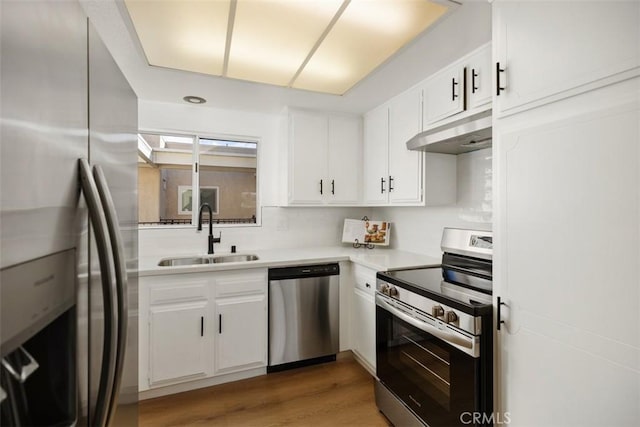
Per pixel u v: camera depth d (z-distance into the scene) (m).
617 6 0.90
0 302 0.41
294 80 2.12
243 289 2.26
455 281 1.78
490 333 1.32
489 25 1.49
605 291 0.93
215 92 2.36
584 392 0.98
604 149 0.93
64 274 0.57
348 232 3.10
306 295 2.43
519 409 1.20
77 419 0.60
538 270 1.12
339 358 2.62
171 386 2.12
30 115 0.47
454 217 2.35
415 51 1.74
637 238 0.86
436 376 1.52
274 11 1.35
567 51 1.02
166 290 2.05
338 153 2.87
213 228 2.79
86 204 0.64
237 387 2.20
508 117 1.24
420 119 2.18
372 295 2.26
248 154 2.95
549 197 1.08
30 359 0.57
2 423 0.52
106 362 0.64
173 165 2.71
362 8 1.34
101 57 0.75
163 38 1.57
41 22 0.50
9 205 0.43
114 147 0.84
